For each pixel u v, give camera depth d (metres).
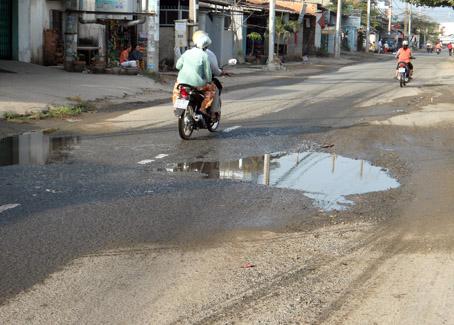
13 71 18.06
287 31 40.28
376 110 14.57
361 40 79.69
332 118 13.00
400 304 3.70
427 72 31.78
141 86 18.33
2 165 7.50
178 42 24.56
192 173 7.41
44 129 10.47
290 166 8.01
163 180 6.98
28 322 3.43
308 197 6.43
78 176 7.02
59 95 14.13
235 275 4.17
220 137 10.20
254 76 28.00
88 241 4.80
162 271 4.21
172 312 3.58
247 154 8.77
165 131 10.62
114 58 25.94
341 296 3.82
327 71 33.81
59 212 5.56
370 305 3.68
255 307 3.66
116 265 4.31
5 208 5.62
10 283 3.95
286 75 29.39
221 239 4.95
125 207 5.80
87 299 3.74
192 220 5.45
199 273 4.20
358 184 7.08
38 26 21.27
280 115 13.33
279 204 6.11
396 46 99.50
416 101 16.69
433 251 4.68
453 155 9.00
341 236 5.09
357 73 31.39
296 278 4.12
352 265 4.38
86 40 23.83
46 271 4.16
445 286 3.97
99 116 12.43
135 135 10.12
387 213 5.85
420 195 6.59
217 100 10.32
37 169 7.32
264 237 5.03
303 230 5.26
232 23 35.12
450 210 5.92
